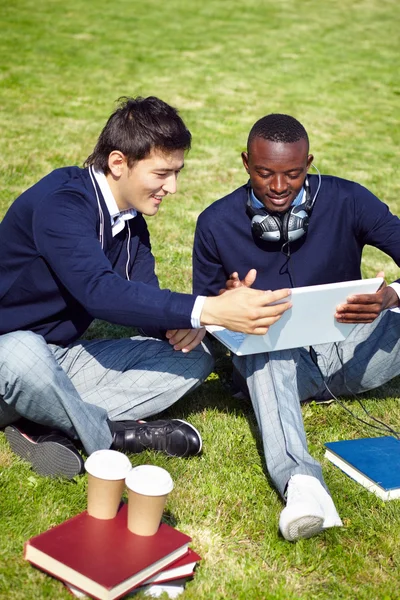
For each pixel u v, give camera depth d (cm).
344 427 353
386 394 386
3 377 283
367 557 264
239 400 374
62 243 283
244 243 331
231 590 244
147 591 235
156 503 236
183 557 240
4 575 240
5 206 626
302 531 260
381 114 1123
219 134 948
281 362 299
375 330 348
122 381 322
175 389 323
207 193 722
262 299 266
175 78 1239
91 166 307
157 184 301
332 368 354
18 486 289
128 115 296
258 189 314
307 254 331
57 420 293
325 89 1246
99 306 274
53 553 230
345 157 892
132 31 1552
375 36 1669
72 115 971
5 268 305
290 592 243
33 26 1503
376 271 561
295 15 1817
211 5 1870
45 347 286
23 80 1129
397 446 327
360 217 332
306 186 326
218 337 292
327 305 287
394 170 852
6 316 308
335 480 306
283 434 283
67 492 287
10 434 312
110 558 229
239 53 1448
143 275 341
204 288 346
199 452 321
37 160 764
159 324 272
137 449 312
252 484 300
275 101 1148
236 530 275
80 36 1466
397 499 296
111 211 307
